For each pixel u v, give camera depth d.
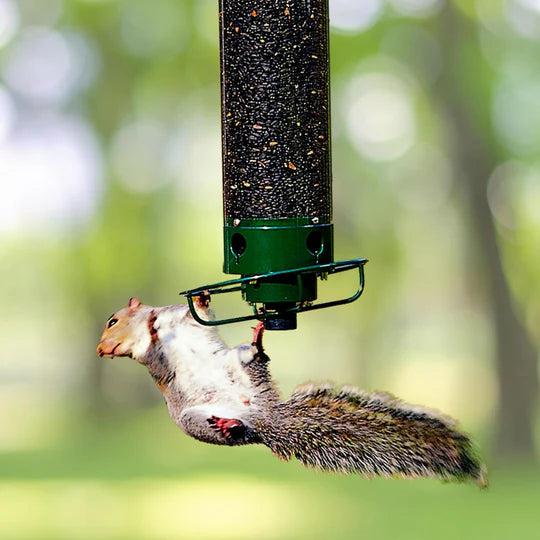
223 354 5.05
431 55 22.55
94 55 26.27
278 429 4.81
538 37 21.78
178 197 28.11
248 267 5.77
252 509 17.30
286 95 5.91
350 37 22.88
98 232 27.23
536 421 23.11
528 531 14.90
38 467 22.64
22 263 46.22
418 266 31.31
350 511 16.84
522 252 23.59
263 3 5.92
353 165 27.48
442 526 15.47
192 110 26.67
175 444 26.06
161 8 25.23
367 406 4.75
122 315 5.23
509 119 22.41
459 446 4.61
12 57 26.14
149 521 16.44
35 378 42.81
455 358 36.28
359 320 32.81
